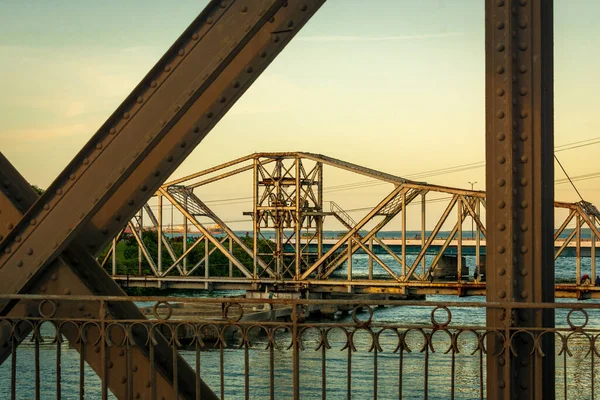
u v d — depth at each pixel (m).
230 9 4.96
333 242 98.44
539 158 4.95
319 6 5.18
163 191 65.25
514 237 4.93
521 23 5.00
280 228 63.09
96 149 5.16
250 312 46.66
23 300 5.47
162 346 5.54
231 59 5.03
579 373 22.47
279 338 39.69
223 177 65.00
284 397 24.27
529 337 4.94
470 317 49.44
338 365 29.08
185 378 5.49
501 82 4.96
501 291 4.94
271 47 5.22
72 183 5.20
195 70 5.00
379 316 55.19
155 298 5.20
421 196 59.03
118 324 5.22
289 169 63.09
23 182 5.68
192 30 5.01
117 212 5.59
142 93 5.09
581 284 52.75
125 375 5.40
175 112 5.01
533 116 4.96
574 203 53.34
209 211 64.44
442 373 26.30
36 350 5.39
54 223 5.24
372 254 59.59
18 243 5.32
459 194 56.91
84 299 5.21
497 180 4.96
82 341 5.32
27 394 20.03
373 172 59.88
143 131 5.07
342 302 5.07
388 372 27.12
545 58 5.13
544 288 5.05
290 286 61.47
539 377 4.85
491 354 4.94
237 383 26.44
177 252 87.00
